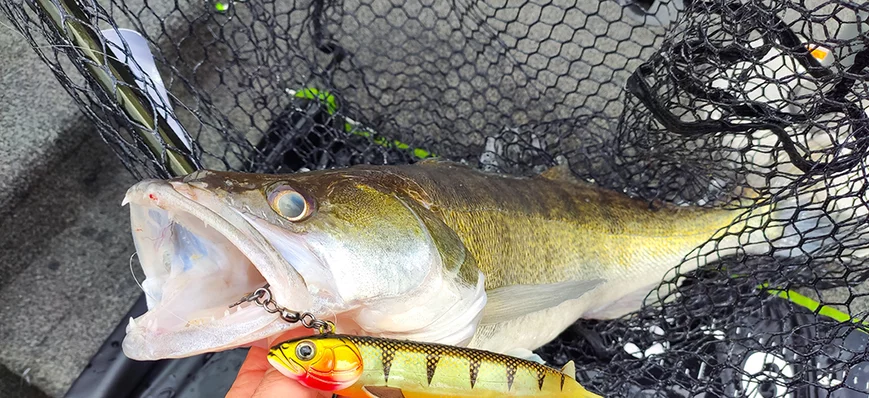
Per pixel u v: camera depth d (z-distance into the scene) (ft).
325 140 1.60
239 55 1.49
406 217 0.88
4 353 1.49
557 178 1.31
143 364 1.33
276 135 1.56
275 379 0.79
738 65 1.13
